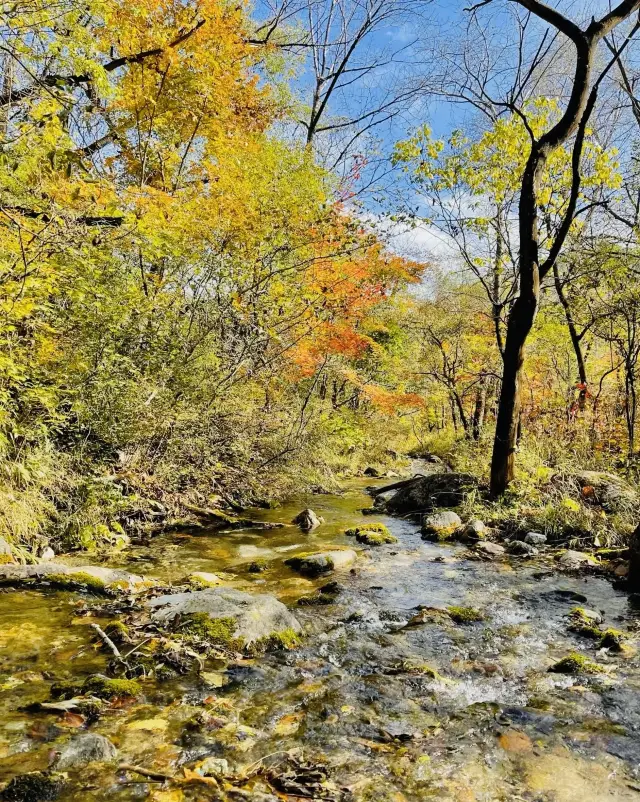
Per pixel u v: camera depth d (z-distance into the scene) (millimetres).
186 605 3965
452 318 17609
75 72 6695
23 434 5824
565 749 2457
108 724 2568
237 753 2377
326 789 2131
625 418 11156
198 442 8430
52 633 3604
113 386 6914
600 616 4277
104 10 6727
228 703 2824
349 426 14984
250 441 9609
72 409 6465
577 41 7168
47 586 4469
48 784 2076
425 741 2512
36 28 5586
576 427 10500
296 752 2396
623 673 3291
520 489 7820
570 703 2900
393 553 6309
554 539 6840
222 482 9234
